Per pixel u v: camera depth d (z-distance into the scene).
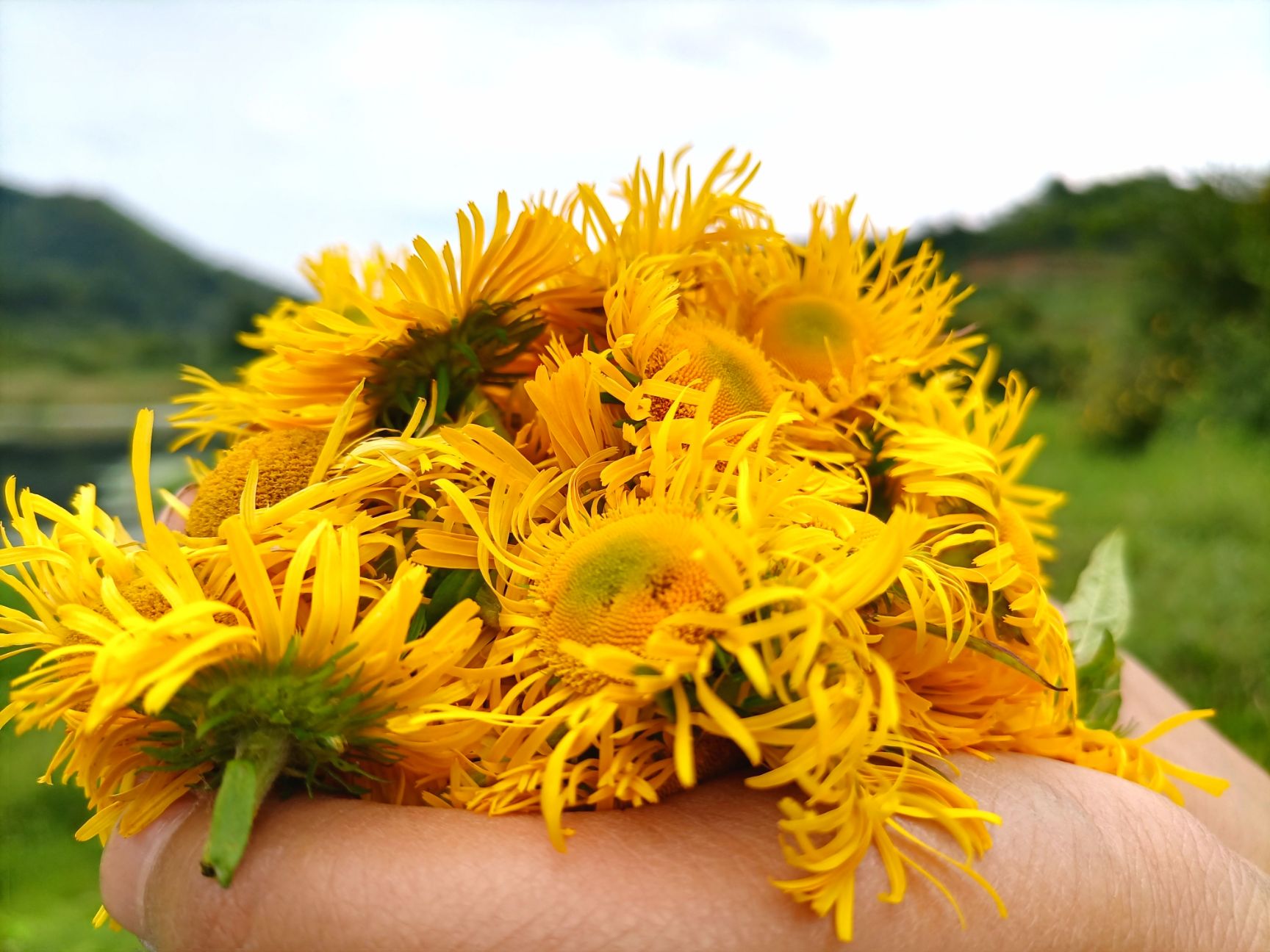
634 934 0.08
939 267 0.14
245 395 0.13
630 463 0.10
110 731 0.09
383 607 0.08
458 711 0.08
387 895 0.08
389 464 0.10
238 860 0.08
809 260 0.14
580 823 0.09
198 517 0.11
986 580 0.10
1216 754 0.16
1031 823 0.09
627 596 0.09
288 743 0.08
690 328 0.12
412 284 0.11
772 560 0.08
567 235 0.11
